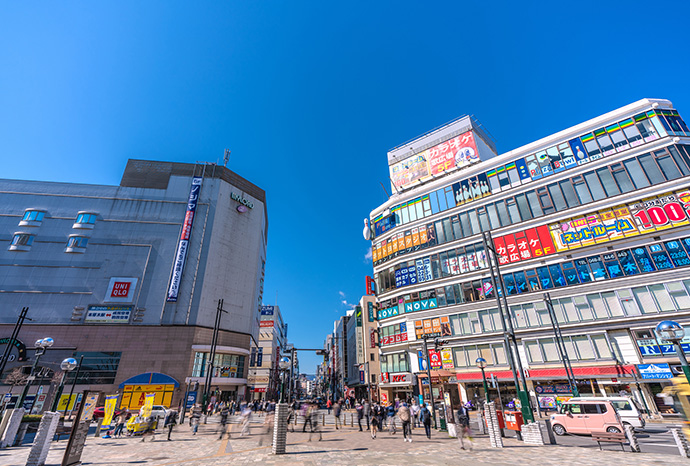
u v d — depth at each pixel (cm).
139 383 4244
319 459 1116
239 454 1255
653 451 1109
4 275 4634
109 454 1287
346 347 9800
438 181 3734
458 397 2962
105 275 4859
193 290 4988
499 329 2850
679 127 2588
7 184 5206
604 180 2738
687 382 1007
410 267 3609
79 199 5303
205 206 5641
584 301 2556
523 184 3136
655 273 2341
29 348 4300
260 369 7556
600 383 2316
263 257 7381
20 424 1451
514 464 958
